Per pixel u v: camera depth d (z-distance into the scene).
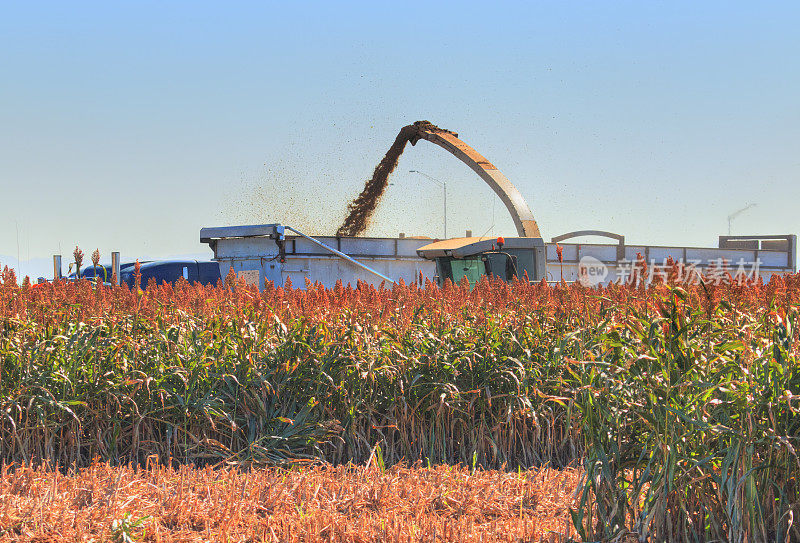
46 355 28.66
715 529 17.98
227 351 30.22
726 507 17.94
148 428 28.84
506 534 19.95
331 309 32.66
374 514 21.56
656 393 17.97
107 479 23.86
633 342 21.69
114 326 31.11
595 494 18.78
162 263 78.81
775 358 17.97
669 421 17.83
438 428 30.41
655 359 17.81
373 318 33.41
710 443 18.47
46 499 21.17
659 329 18.45
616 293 32.22
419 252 77.62
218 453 28.16
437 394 30.27
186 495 22.16
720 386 17.69
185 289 39.75
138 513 20.70
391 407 30.19
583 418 19.00
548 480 25.52
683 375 17.81
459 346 31.19
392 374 30.16
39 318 30.81
